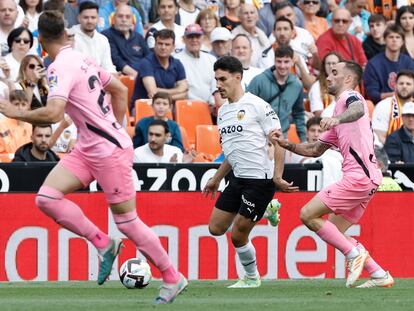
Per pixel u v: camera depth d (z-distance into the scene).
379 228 36.41
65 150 42.31
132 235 23.75
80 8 47.06
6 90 42.75
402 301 25.88
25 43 44.53
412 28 53.44
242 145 30.42
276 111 45.47
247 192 30.45
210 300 25.97
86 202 34.75
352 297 27.41
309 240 36.03
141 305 23.98
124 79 47.59
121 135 23.81
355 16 57.28
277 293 28.95
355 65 30.45
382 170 36.78
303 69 49.94
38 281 34.28
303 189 36.41
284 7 52.59
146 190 35.44
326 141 30.45
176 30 50.81
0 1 45.66
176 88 47.09
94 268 34.84
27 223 34.44
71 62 23.58
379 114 46.41
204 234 35.62
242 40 47.97
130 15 49.31
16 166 34.53
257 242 35.78
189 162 39.09
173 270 24.05
